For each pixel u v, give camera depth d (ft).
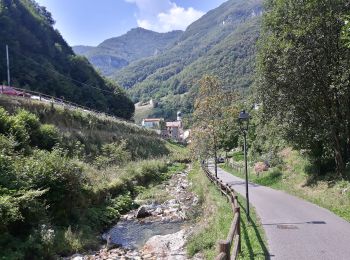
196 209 72.38
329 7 64.80
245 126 50.90
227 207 57.47
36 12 422.82
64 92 326.85
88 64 425.69
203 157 115.03
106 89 421.59
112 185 84.99
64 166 61.00
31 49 344.49
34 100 130.72
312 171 84.94
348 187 61.57
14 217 44.73
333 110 72.23
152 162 150.30
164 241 50.11
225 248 23.25
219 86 109.60
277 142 126.82
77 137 133.49
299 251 34.71
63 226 55.31
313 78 70.49
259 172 121.60
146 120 538.47
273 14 75.46
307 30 66.54
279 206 61.36
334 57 67.56
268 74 74.59
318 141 81.10
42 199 54.54
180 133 526.57
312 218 50.19
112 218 68.44
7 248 42.70
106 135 163.02
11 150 70.95
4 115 91.25
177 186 115.24
